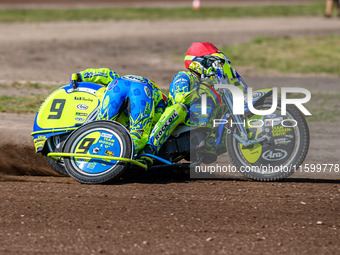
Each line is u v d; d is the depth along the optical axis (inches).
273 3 4323.3
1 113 1191.6
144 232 567.2
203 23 3198.8
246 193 705.6
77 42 2459.4
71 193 688.4
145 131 745.6
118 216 610.2
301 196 694.5
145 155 732.7
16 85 1501.0
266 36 2783.0
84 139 730.8
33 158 887.1
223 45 2495.1
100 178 720.3
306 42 2613.2
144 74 1748.3
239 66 2032.5
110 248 528.4
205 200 673.0
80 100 778.2
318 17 3567.9
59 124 772.0
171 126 743.1
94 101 775.1
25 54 2123.5
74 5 3971.5
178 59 2113.7
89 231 567.5
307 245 541.6
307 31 2977.4
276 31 2967.5
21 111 1221.1
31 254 513.3
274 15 3607.3
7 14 3280.0
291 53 2336.4
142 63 1999.3
